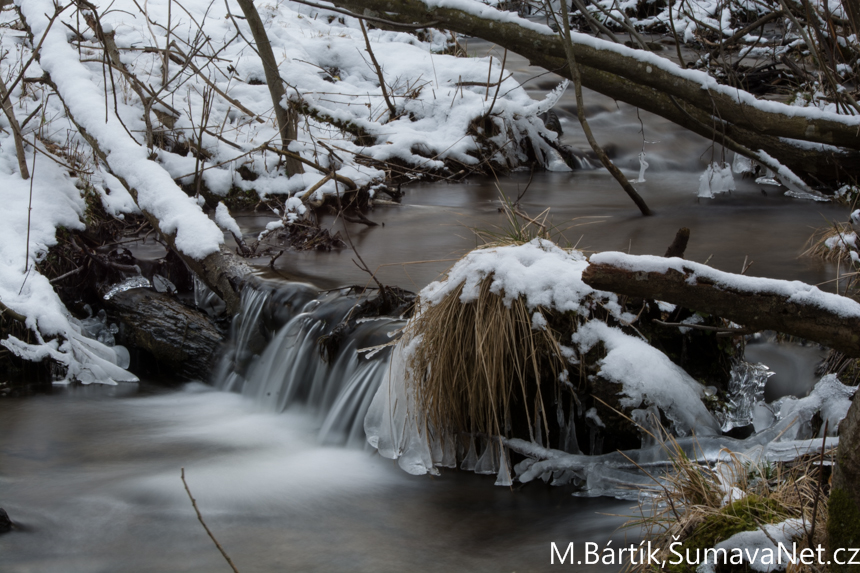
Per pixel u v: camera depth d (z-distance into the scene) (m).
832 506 2.31
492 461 4.03
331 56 12.89
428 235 7.51
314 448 4.55
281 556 3.34
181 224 6.36
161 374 6.01
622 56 6.69
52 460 4.46
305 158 8.93
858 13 5.43
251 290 5.79
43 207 6.73
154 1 12.80
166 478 4.17
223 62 11.34
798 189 8.21
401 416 4.25
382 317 4.91
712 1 12.44
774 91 11.48
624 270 2.60
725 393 4.02
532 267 3.92
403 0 6.51
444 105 11.55
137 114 9.16
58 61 7.94
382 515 3.68
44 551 3.44
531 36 6.64
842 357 4.05
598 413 3.74
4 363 5.75
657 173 11.02
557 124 12.13
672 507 2.96
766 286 2.52
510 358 3.88
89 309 6.45
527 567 3.14
